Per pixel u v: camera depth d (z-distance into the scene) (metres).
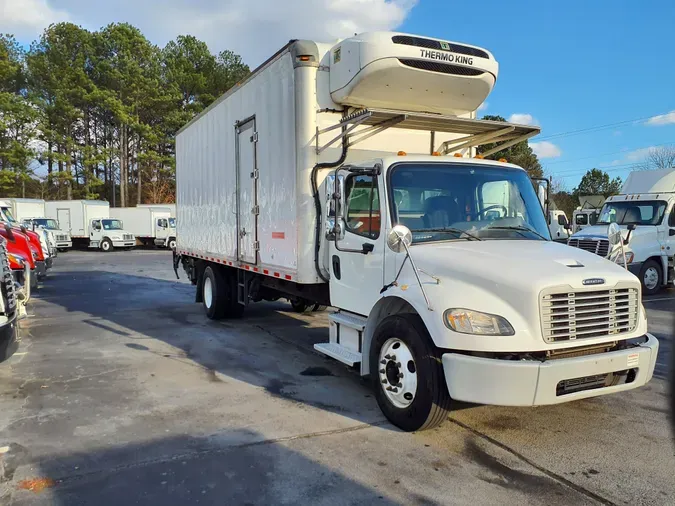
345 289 5.57
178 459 3.98
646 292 13.06
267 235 7.07
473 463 3.93
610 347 4.14
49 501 3.39
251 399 5.36
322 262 6.01
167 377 6.16
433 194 5.04
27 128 42.44
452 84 5.84
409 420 4.39
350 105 6.02
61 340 8.18
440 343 3.99
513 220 5.25
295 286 7.07
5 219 15.70
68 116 44.09
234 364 6.73
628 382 4.14
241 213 8.03
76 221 35.59
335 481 3.65
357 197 5.34
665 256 13.23
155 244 37.44
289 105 6.25
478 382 3.81
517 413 4.95
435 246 4.66
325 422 4.73
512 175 5.44
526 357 3.85
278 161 6.64
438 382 4.16
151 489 3.54
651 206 13.67
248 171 7.70
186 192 11.14
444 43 5.68
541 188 5.81
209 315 9.89
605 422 4.74
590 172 57.78
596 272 4.11
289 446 4.21
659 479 3.68
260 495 3.47
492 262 4.18
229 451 4.12
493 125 5.89
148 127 45.06
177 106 48.06
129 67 44.12
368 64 5.42
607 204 14.80
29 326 9.37
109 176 55.75
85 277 18.34
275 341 8.09
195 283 11.15
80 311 11.05
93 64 45.50
